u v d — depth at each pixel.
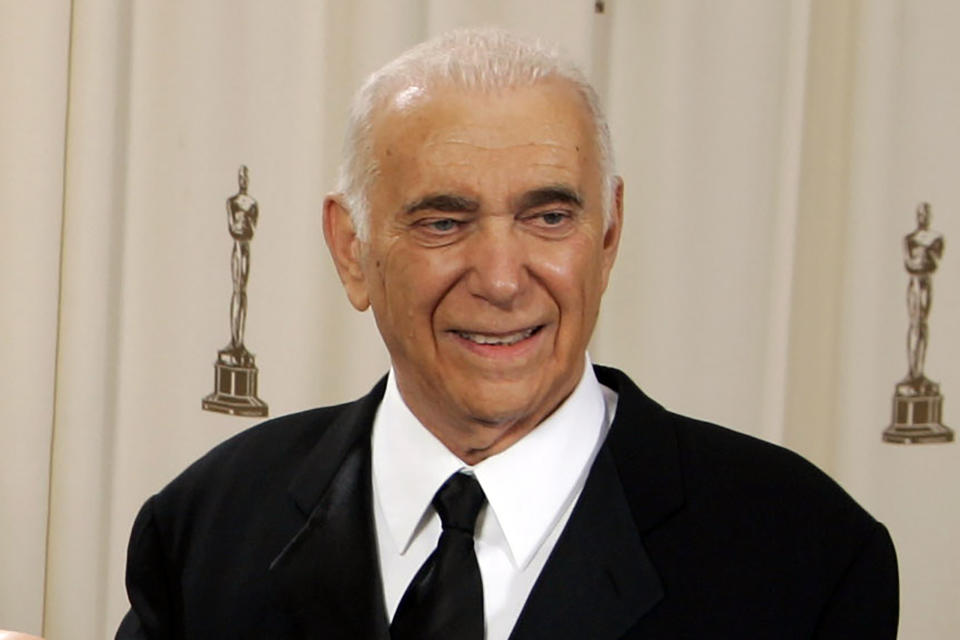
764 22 2.88
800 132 2.89
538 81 1.39
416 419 1.52
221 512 1.64
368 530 1.53
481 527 1.49
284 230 2.90
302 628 1.50
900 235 2.94
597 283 1.45
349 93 2.91
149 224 2.91
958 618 3.00
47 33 2.79
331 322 2.95
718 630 1.41
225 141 2.90
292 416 1.76
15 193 2.81
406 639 1.42
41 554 2.84
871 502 2.96
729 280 2.92
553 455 1.49
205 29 2.89
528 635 1.40
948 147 2.93
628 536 1.45
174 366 2.93
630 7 2.94
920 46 2.92
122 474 2.93
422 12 2.90
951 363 2.96
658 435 1.55
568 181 1.38
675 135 2.92
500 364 1.41
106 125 2.85
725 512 1.48
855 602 1.46
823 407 3.06
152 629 1.63
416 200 1.38
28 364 2.82
